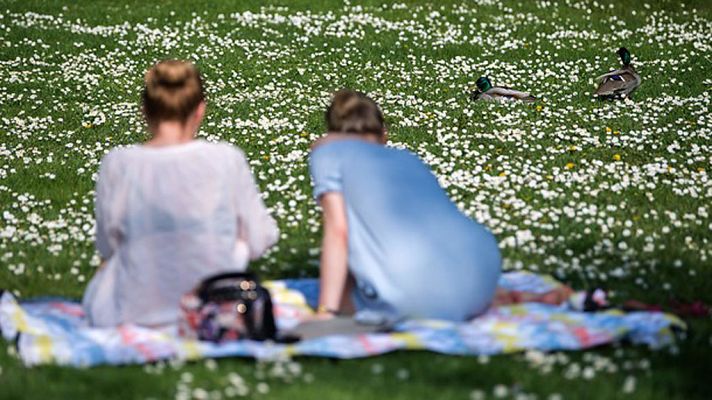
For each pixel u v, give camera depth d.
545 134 37.59
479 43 58.31
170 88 18.91
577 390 15.70
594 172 31.86
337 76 50.19
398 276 18.08
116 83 48.94
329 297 18.81
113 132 39.38
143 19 64.06
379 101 44.44
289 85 48.38
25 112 42.75
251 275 17.91
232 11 66.50
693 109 42.12
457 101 44.41
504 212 27.33
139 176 18.47
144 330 17.98
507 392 15.50
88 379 16.17
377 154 19.22
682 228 25.81
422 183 19.03
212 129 38.94
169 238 18.33
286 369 16.48
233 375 15.99
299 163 33.47
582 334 17.69
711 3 68.88
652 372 16.45
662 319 18.23
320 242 25.03
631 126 38.88
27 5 67.56
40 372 16.52
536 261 23.36
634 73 44.62
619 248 24.08
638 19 65.19
